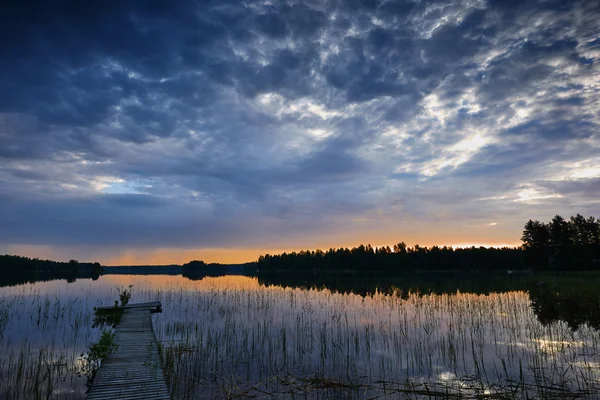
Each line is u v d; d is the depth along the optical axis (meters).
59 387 11.28
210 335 17.53
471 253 111.75
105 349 13.27
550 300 28.67
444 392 10.59
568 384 10.97
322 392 10.73
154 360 12.51
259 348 15.55
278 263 163.12
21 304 29.72
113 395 9.35
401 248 124.12
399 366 13.02
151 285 57.09
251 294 37.84
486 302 28.75
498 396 10.21
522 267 99.50
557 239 81.38
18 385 11.27
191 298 34.78
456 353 14.48
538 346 15.31
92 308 28.02
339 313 24.55
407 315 23.45
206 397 10.36
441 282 56.88
